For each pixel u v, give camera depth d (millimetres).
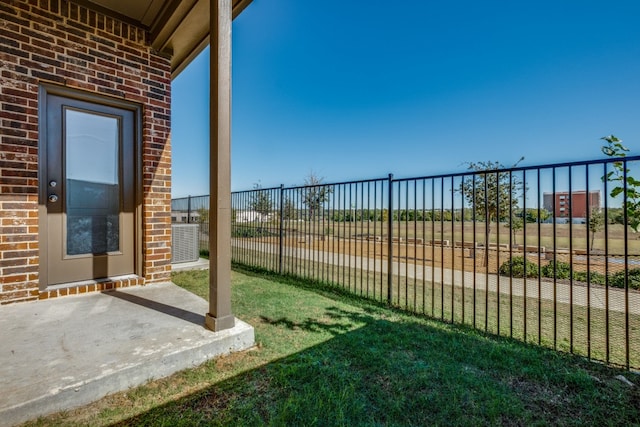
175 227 5473
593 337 2641
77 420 1461
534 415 1576
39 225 2977
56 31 3051
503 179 7887
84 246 3324
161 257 3756
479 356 2223
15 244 2814
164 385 1779
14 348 1936
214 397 1680
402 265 6805
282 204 5602
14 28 2828
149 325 2363
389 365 2070
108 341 2061
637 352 2344
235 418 1501
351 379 1884
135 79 3570
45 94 3035
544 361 2166
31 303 2846
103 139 3445
